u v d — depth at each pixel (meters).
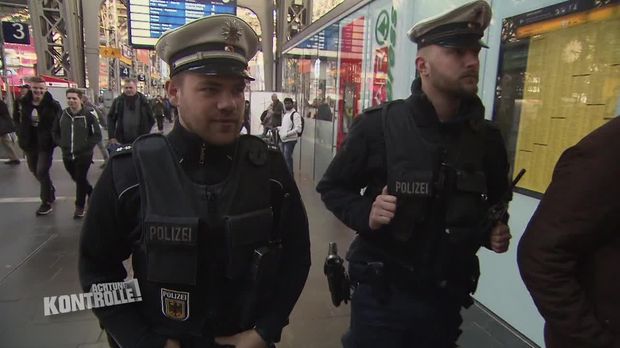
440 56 1.33
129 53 27.88
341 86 5.77
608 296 0.94
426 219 1.35
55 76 15.41
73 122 4.74
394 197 1.32
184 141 1.04
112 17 23.08
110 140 5.95
